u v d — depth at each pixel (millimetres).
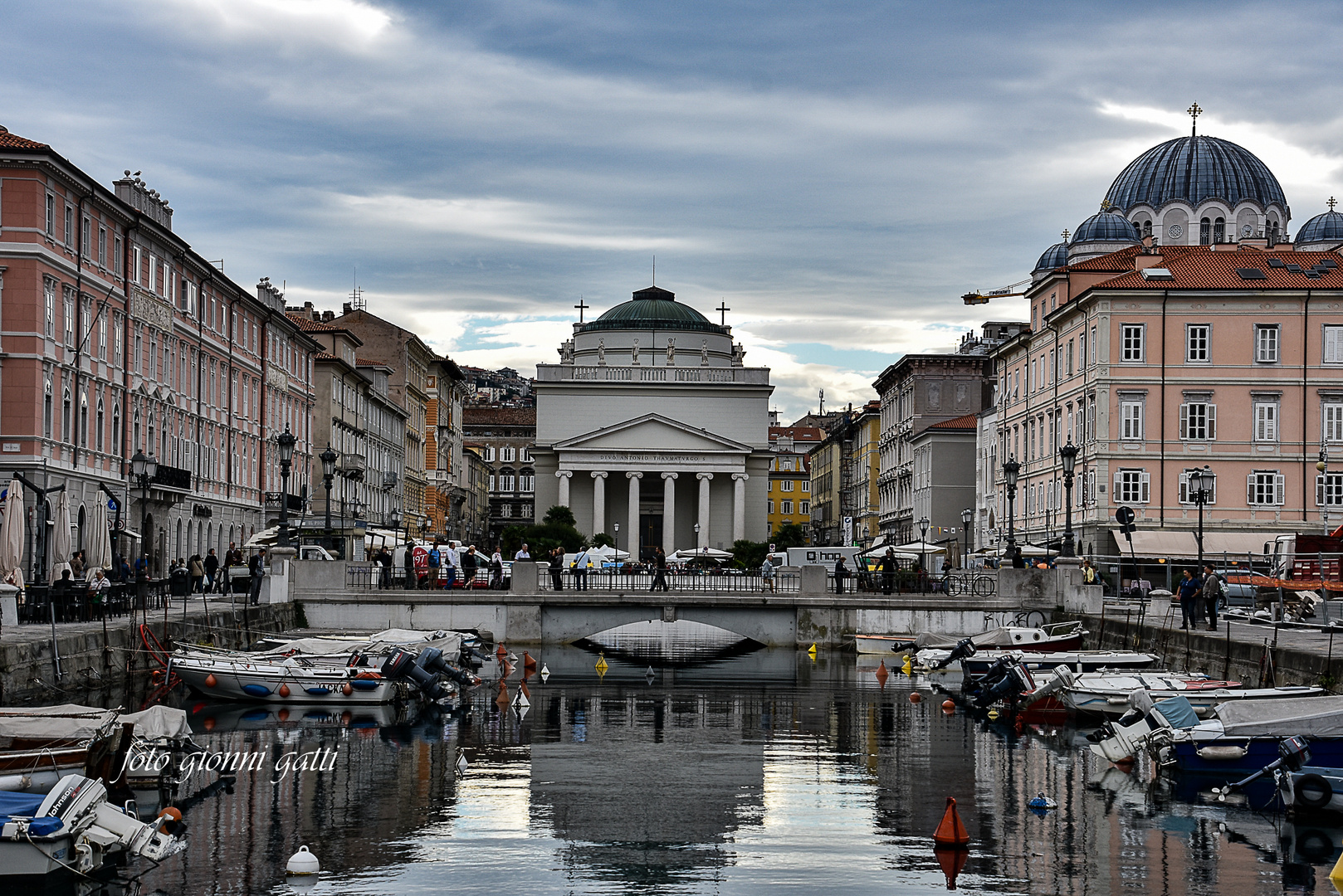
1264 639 41250
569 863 21250
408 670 41031
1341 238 103125
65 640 36969
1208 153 106000
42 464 53750
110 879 20094
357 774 28734
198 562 61219
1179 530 75000
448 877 20375
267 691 40406
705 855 21859
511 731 35812
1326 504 74750
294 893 19469
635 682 49844
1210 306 75688
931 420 125125
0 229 53688
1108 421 75875
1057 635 52594
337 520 91250
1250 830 23984
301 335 96688
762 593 65188
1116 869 21297
